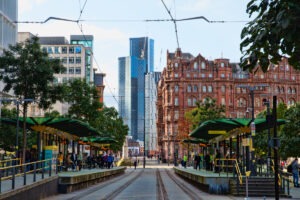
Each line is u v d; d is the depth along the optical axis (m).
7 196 16.20
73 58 149.12
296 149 41.53
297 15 5.40
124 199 24.69
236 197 25.84
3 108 69.62
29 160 33.16
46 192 24.41
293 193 28.30
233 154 42.97
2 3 59.53
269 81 153.62
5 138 61.59
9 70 33.72
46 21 22.53
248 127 31.47
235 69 159.88
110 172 50.44
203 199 24.56
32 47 34.03
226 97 154.12
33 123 31.97
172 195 27.67
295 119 42.06
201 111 92.25
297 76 157.50
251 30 5.98
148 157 195.00
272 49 5.95
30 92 33.72
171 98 155.38
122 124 98.69
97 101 55.25
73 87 54.41
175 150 128.38
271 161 30.91
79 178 30.81
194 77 155.25
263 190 26.59
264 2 5.91
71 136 42.09
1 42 58.62
